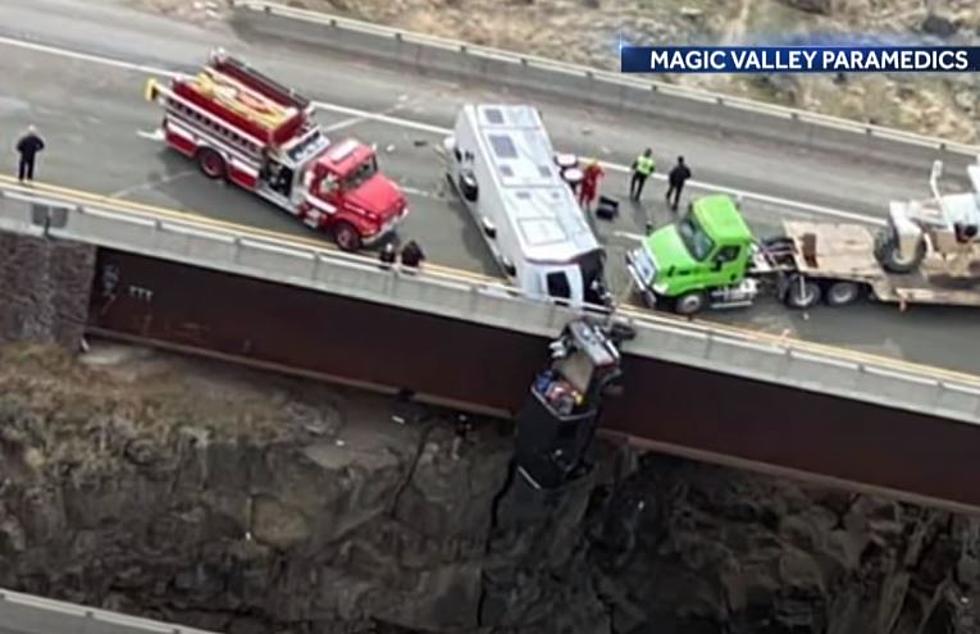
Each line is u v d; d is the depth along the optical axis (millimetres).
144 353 92125
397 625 97000
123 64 99375
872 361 92438
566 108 103812
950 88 114938
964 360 93812
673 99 104312
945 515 100438
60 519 90188
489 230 92812
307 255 88500
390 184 91875
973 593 100625
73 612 88875
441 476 92562
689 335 89312
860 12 116875
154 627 89625
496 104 102875
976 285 95750
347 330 91062
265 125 90312
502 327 89875
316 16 103312
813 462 93750
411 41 103438
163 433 89500
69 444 89125
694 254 91188
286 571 94000
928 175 105312
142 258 89375
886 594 102750
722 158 103125
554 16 111938
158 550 92375
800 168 103812
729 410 92188
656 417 92875
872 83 113750
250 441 90375
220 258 88688
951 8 118250
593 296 90312
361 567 94625
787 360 89562
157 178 92750
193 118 92250
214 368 92562
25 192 88812
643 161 97125
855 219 101312
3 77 96438
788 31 114562
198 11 104125
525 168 93125
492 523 94812
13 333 90312
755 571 102375
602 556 101125
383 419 93062
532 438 89375
